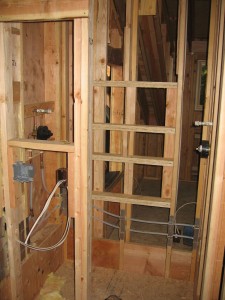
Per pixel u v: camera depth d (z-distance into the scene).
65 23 2.40
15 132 1.97
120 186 3.30
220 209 1.61
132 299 2.35
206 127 2.30
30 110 2.18
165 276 2.61
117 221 3.40
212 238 1.63
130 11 2.33
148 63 3.40
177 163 2.30
